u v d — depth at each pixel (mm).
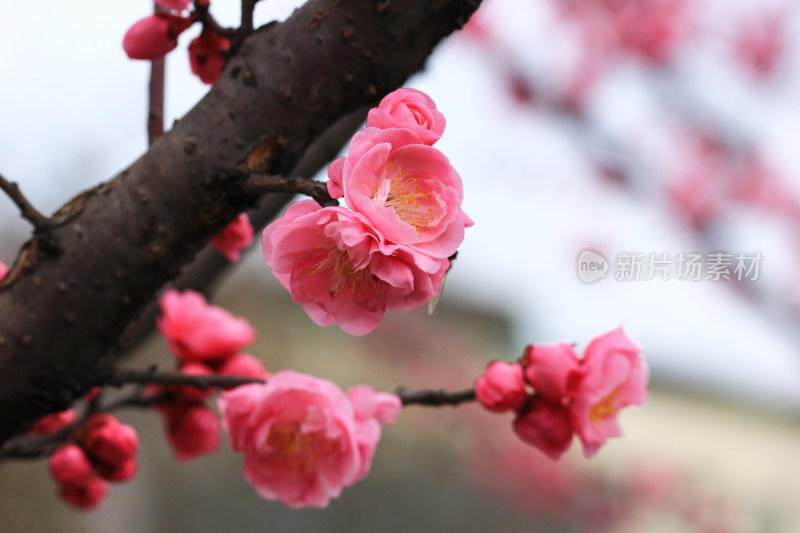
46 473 1538
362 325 574
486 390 628
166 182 598
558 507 1925
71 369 605
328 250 572
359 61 593
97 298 601
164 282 604
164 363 1573
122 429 651
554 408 629
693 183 1099
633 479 1931
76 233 600
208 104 599
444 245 568
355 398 631
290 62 595
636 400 632
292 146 598
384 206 568
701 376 2957
